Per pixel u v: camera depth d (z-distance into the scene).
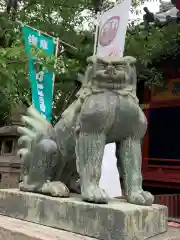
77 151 2.25
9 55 3.48
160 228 2.18
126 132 2.26
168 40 7.48
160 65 8.52
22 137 2.74
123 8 4.39
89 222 1.98
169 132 9.77
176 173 9.24
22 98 4.96
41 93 4.16
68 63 6.08
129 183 2.24
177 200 7.77
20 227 2.14
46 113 4.21
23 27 4.34
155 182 9.49
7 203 2.55
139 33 7.11
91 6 7.42
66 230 2.08
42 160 2.45
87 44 6.62
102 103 2.17
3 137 6.15
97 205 1.98
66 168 2.58
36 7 6.93
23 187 2.59
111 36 4.47
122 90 2.24
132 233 1.89
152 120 9.91
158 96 9.77
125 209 1.90
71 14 7.10
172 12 8.64
